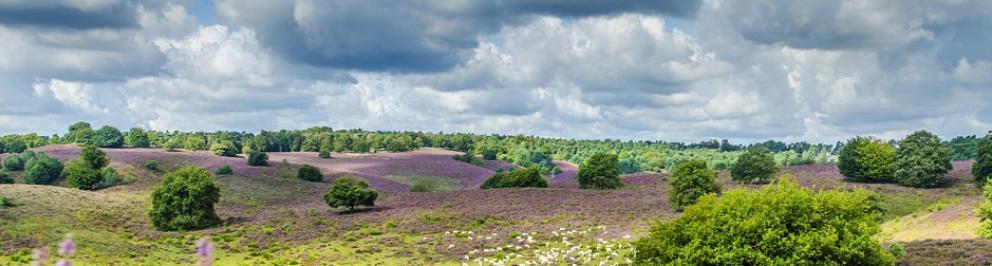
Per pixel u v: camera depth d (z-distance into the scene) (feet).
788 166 456.45
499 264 192.85
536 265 191.83
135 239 258.98
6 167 431.02
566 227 247.70
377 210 305.73
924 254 151.43
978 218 218.18
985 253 145.79
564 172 580.30
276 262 211.00
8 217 249.75
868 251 121.70
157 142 620.08
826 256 118.11
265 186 391.45
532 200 313.53
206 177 289.53
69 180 376.48
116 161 458.09
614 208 288.71
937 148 337.93
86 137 570.46
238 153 609.83
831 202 124.06
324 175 467.93
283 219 292.40
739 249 118.52
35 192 296.10
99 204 303.27
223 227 282.36
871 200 273.95
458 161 592.60
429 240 239.30
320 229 268.00
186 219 277.85
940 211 260.42
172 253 234.99
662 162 637.71
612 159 371.76
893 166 347.36
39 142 591.78
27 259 207.21
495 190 347.77
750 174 361.92
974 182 338.34
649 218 259.80
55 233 242.99
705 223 125.29
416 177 495.00
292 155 587.68
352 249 231.30
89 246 232.32
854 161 359.46
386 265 203.10
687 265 121.29
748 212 124.67
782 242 118.11
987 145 337.31
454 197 331.16
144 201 332.39
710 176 279.08
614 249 205.26
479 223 265.75
